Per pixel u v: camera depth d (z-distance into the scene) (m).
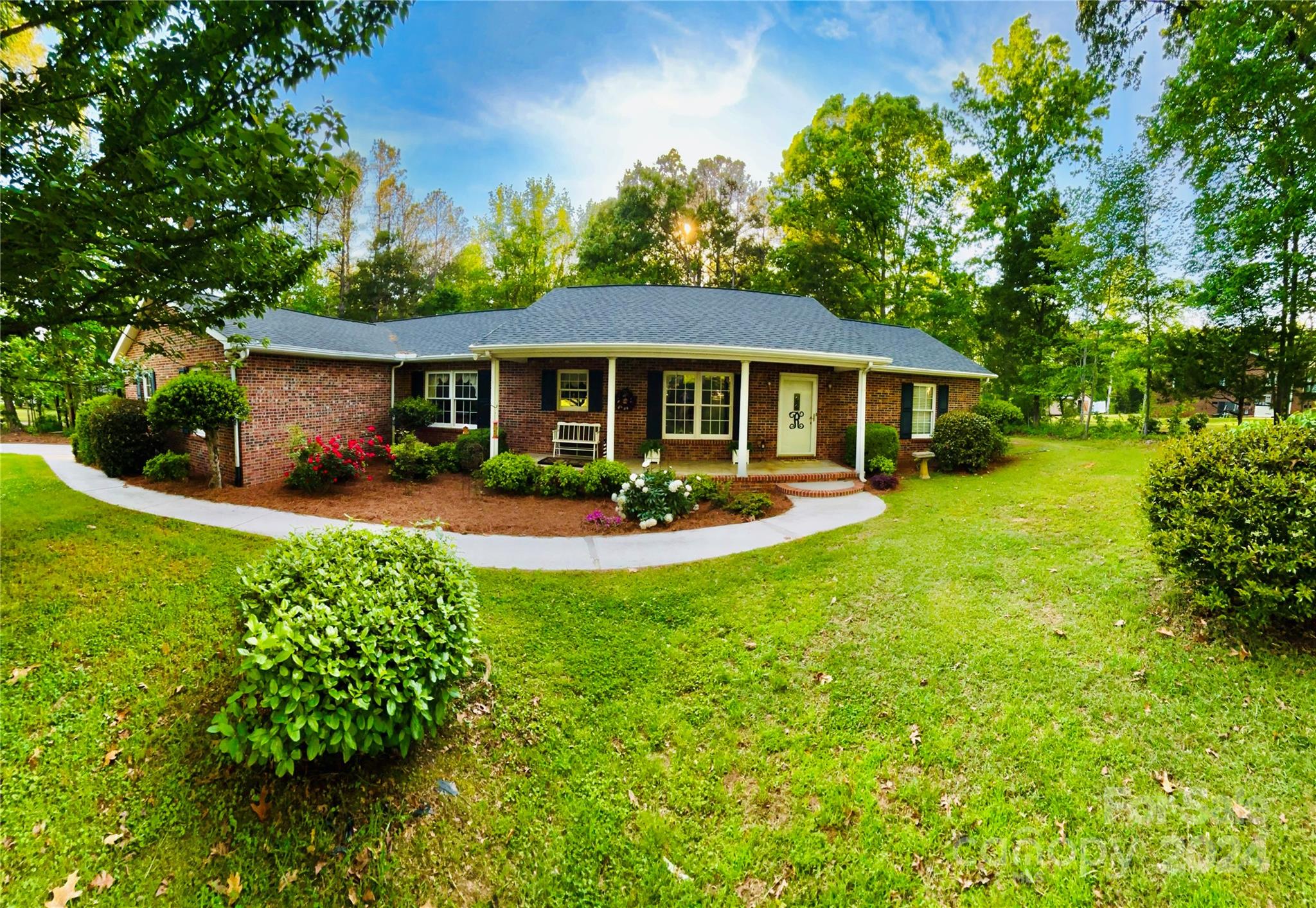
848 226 24.36
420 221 32.72
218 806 2.64
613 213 31.77
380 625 2.82
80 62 3.45
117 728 3.15
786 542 6.86
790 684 3.77
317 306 27.92
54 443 18.59
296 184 3.63
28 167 3.46
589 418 12.44
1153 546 4.29
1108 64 10.41
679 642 4.34
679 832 2.65
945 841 2.56
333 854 2.46
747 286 31.14
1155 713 3.25
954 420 11.73
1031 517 7.20
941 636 4.23
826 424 13.30
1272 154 12.27
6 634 4.08
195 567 5.51
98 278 4.31
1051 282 20.95
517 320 12.05
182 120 3.62
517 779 2.96
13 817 2.56
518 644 4.25
